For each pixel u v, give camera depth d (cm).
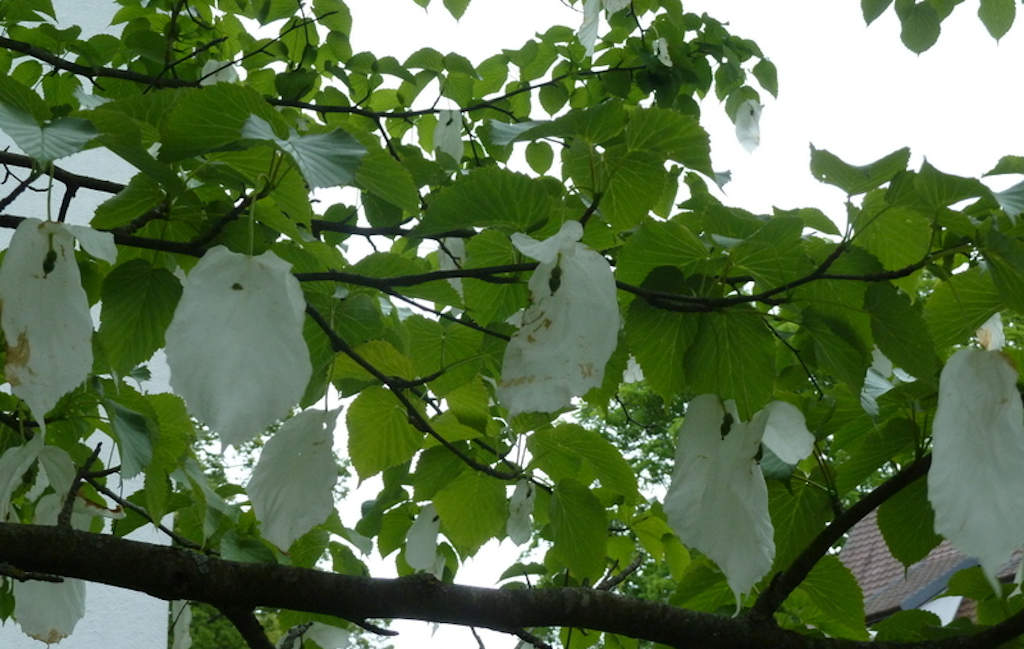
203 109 128
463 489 202
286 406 103
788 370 188
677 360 149
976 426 108
